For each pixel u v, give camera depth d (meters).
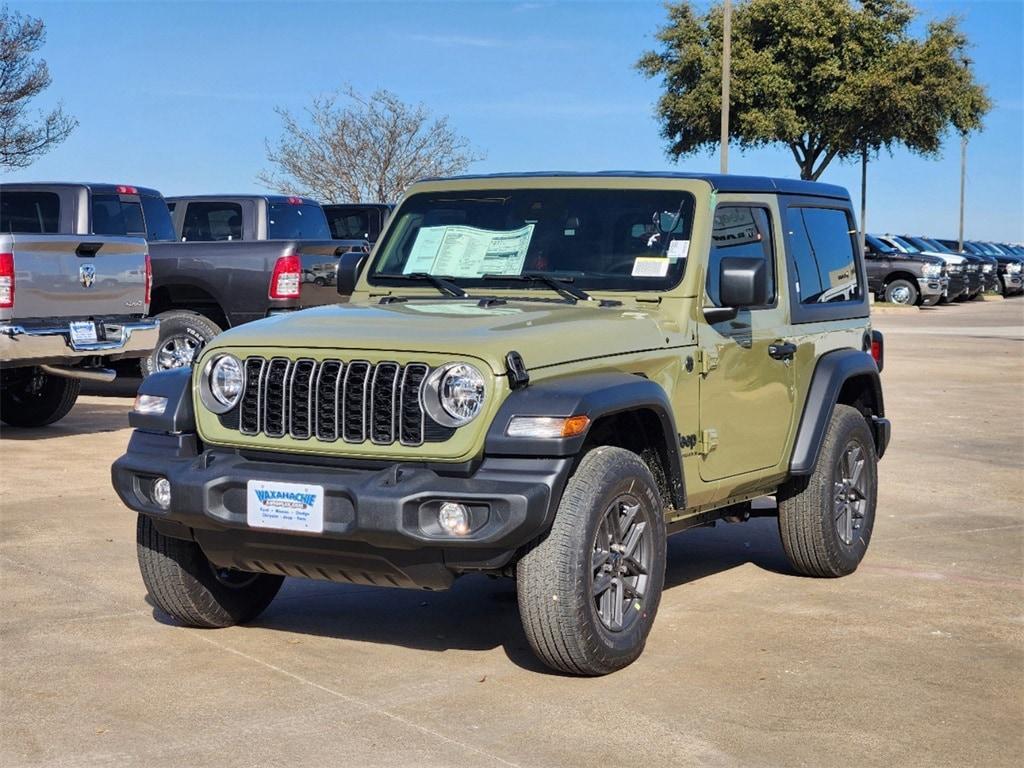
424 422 4.82
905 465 10.65
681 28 40.69
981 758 4.38
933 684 5.14
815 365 6.84
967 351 21.94
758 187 6.48
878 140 40.19
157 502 5.26
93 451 10.63
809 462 6.58
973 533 8.11
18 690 5.00
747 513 6.79
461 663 5.37
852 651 5.57
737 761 4.32
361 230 21.44
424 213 6.39
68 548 7.31
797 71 39.34
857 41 39.66
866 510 7.13
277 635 5.77
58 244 10.52
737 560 7.41
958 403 14.86
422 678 5.17
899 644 5.68
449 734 4.55
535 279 5.93
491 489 4.70
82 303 10.79
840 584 6.80
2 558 7.07
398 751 4.38
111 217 13.41
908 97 38.44
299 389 5.04
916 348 22.52
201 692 4.98
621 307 5.74
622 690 5.02
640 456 5.57
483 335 4.95
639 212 5.98
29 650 5.50
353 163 36.88
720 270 5.62
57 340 10.45
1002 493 9.45
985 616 6.16
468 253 6.18
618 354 5.29
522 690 5.02
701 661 5.40
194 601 5.66
